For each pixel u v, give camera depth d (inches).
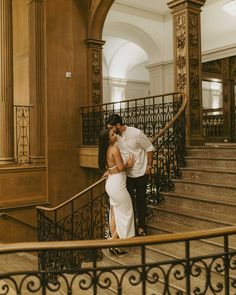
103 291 145.9
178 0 295.4
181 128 263.1
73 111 390.3
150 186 232.5
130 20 522.3
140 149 189.8
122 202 175.6
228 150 246.5
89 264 173.9
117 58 714.2
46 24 372.8
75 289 152.4
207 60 552.7
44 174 369.7
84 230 304.7
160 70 587.2
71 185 383.9
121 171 176.7
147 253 172.1
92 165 370.9
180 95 285.4
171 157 251.9
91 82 400.5
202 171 236.5
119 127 181.5
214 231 92.6
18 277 204.2
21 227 352.5
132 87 804.0
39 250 86.4
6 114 348.5
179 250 168.4
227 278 93.5
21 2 417.7
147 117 340.5
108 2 392.8
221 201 199.5
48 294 151.3
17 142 387.5
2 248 86.3
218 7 466.6
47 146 370.9
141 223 191.8
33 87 375.6
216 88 757.3
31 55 378.9
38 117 370.9
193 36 296.0
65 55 385.7
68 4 388.8
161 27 553.0
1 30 347.9
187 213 202.8
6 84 348.2
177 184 238.7
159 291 139.2
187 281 89.8
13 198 348.2
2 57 346.6
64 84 384.2
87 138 387.2
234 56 523.5
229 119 528.1
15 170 349.1
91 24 397.1
